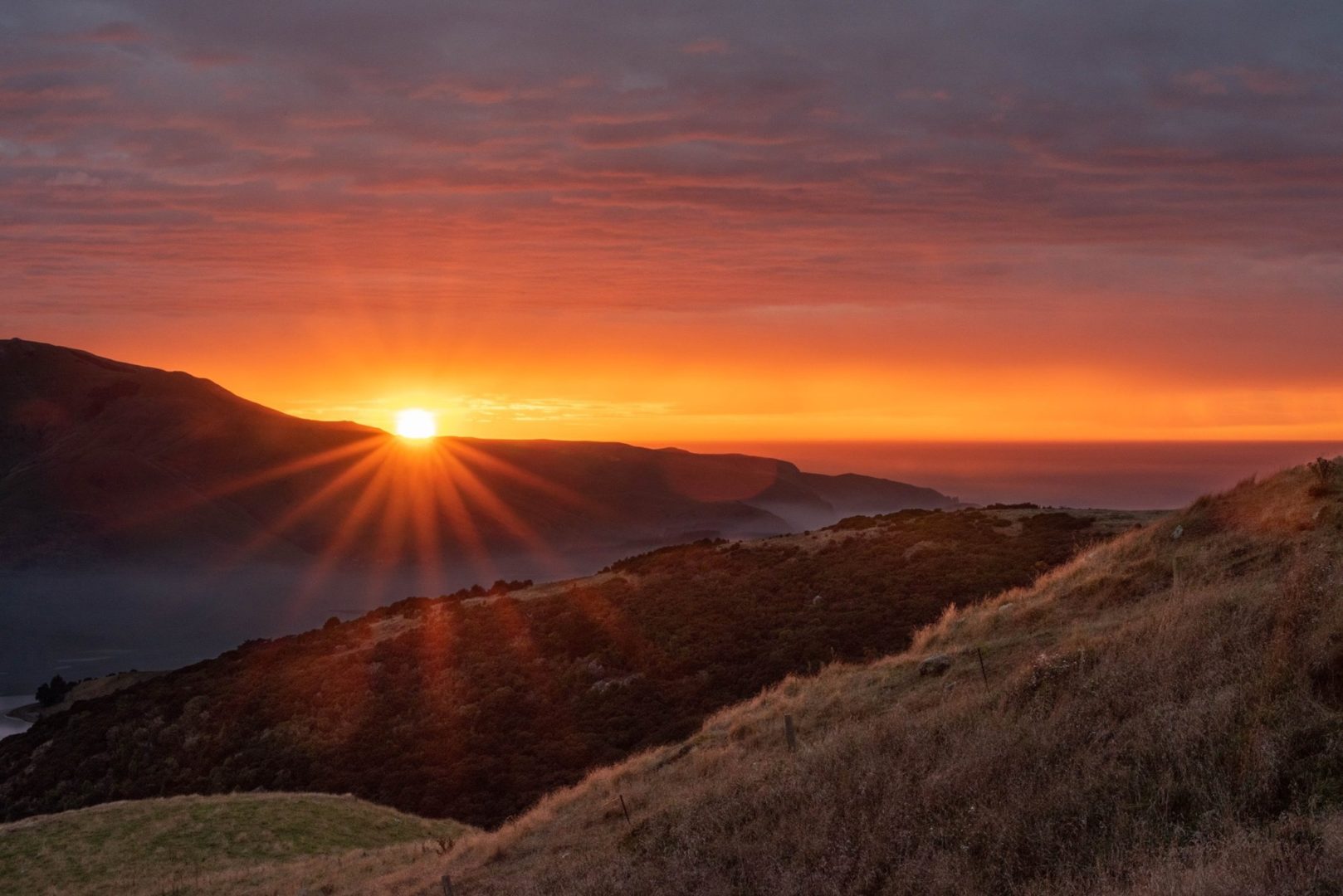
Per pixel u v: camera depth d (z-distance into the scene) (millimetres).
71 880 24438
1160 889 6875
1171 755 8938
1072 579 18047
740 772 14133
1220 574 14344
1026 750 10367
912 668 16453
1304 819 7254
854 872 9531
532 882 13461
